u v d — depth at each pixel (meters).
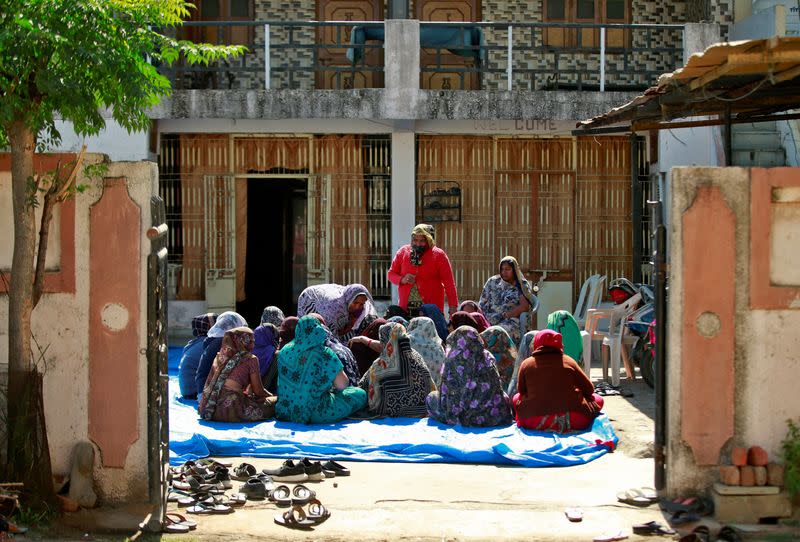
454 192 14.16
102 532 5.33
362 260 14.20
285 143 14.10
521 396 7.88
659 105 8.74
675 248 5.67
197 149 14.02
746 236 5.64
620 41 15.81
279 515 5.62
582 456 7.10
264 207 16.33
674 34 15.78
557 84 14.00
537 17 15.72
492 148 14.18
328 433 7.68
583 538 5.25
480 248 14.23
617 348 10.15
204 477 6.35
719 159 13.28
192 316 14.11
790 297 5.64
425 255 10.04
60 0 5.15
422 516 5.65
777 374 5.67
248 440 7.34
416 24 13.53
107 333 5.67
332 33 15.75
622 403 9.34
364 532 5.36
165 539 5.23
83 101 5.31
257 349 8.90
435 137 14.15
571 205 14.23
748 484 5.56
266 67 13.55
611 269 14.26
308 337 8.14
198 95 13.37
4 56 5.01
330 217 14.18
